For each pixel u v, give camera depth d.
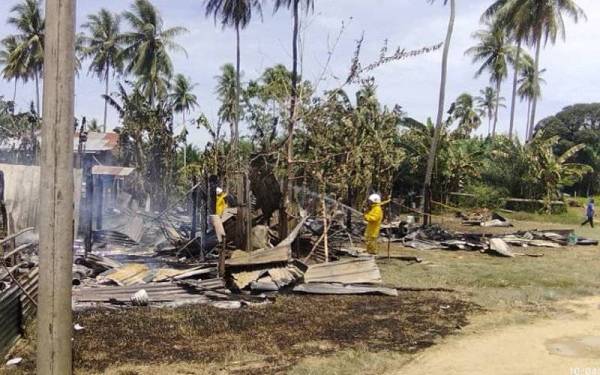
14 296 7.29
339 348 7.88
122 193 24.44
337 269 12.10
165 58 47.94
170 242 16.12
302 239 15.66
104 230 16.62
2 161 29.86
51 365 4.95
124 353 7.32
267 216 15.35
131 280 11.41
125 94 32.59
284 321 9.16
